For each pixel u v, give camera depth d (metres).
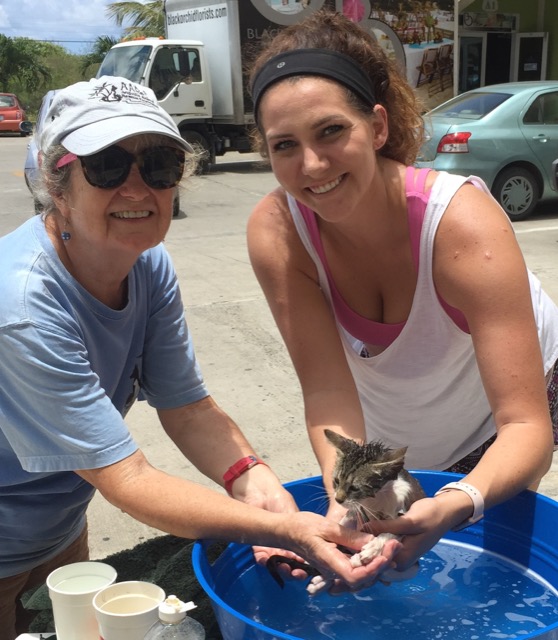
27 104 25.67
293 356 1.31
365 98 1.09
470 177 1.18
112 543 1.95
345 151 1.06
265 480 1.21
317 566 1.02
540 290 1.35
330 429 1.23
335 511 1.11
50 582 1.03
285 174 1.10
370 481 1.07
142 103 1.03
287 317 1.30
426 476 1.25
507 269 1.08
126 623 0.92
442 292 1.17
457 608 1.09
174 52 8.00
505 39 11.30
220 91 8.40
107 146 0.96
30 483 1.14
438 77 9.16
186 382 1.29
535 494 1.16
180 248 5.12
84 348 1.05
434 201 1.12
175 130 1.05
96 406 1.02
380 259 1.22
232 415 2.64
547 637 0.84
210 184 7.93
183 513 1.02
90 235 1.03
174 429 1.30
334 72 1.06
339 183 1.09
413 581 1.16
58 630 1.01
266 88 1.08
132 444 1.05
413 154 1.28
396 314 1.27
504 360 1.07
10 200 7.04
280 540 1.02
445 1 8.91
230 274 4.43
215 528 1.02
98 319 1.09
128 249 1.04
